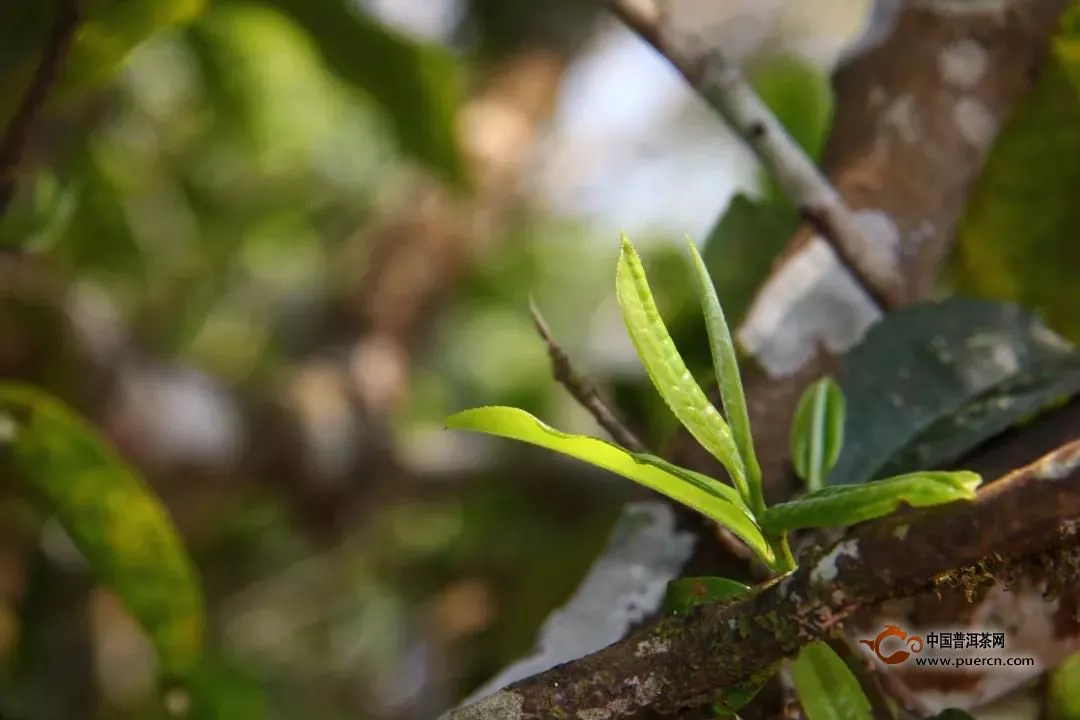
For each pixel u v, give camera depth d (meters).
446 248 1.35
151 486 0.92
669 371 0.38
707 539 0.46
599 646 0.44
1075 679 0.47
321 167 1.41
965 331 0.48
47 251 0.87
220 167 1.33
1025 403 0.45
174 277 1.29
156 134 1.25
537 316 0.44
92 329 0.88
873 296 0.51
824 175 0.55
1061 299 0.62
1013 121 0.58
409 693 1.15
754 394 0.49
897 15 0.59
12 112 0.58
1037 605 0.44
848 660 0.42
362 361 1.21
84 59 0.57
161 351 1.24
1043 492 0.37
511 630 0.99
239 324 1.34
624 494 1.02
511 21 1.38
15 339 0.84
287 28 0.93
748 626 0.38
